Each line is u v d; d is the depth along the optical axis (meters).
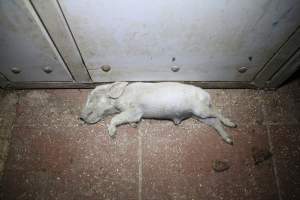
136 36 1.09
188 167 1.33
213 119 1.37
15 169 1.33
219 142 1.38
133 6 0.94
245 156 1.36
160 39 1.11
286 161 1.37
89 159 1.34
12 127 1.41
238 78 1.42
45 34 1.06
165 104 1.28
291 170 1.35
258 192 1.31
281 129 1.43
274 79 1.42
